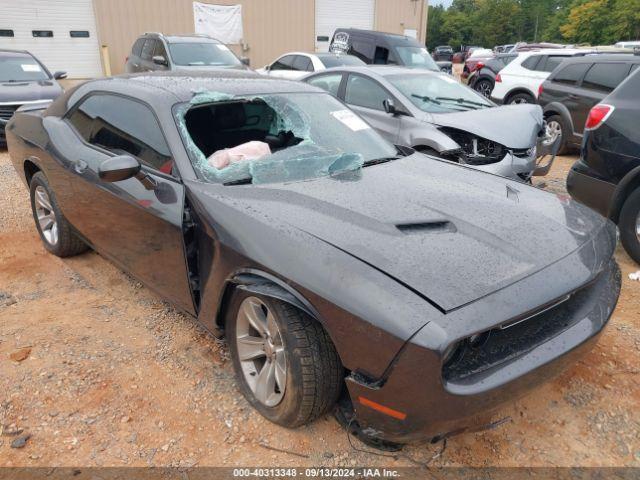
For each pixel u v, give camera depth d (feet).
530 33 311.06
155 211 9.37
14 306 11.74
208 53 37.68
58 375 9.33
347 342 6.61
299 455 7.73
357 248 7.18
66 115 13.05
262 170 9.62
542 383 7.09
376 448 7.45
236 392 9.04
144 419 8.39
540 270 7.22
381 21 73.15
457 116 19.72
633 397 9.09
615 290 8.49
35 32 56.59
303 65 37.88
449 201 8.98
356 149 11.44
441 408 6.23
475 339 6.57
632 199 13.97
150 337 10.63
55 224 13.99
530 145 18.95
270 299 7.52
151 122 10.20
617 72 26.09
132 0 58.95
